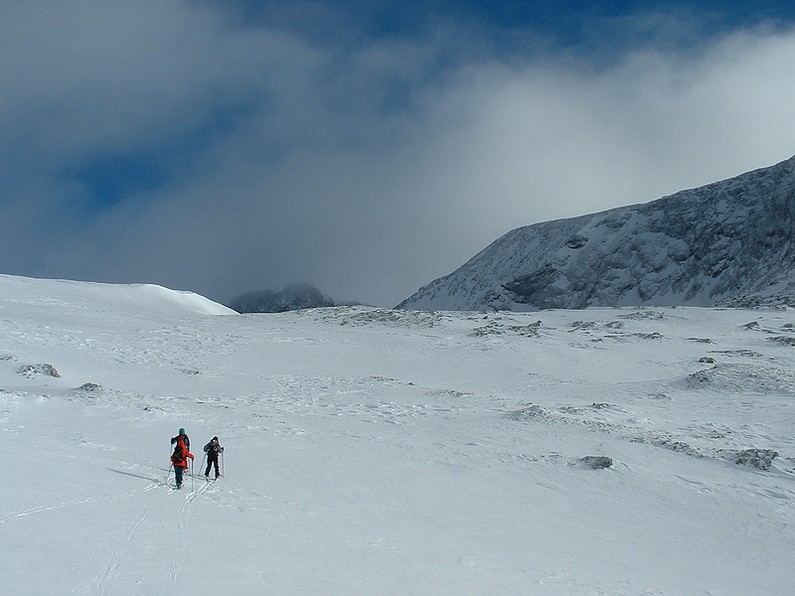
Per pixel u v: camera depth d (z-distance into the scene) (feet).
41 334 149.89
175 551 32.86
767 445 77.51
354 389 122.01
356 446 71.31
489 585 33.45
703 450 73.87
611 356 165.37
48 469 47.52
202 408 89.97
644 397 112.68
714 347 178.91
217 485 50.47
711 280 638.94
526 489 58.44
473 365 154.40
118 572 28.91
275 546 35.91
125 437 66.59
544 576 36.42
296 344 172.55
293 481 54.65
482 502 53.67
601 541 46.34
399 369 149.18
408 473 60.85
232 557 32.99
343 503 49.21
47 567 28.43
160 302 274.98
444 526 46.03
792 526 52.29
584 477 63.10
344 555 35.83
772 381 118.32
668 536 48.85
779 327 219.61
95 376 117.39
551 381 138.00
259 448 66.95
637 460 69.67
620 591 35.32
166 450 61.67
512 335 191.01
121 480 47.65
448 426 86.02
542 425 85.35
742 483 63.41
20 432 61.87
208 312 291.58
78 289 255.09
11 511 36.17
